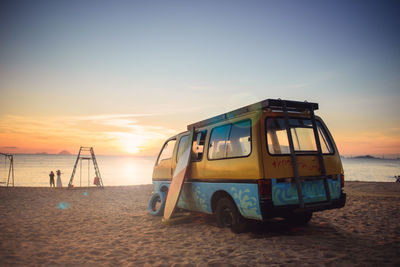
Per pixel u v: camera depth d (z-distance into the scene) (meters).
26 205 10.95
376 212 7.32
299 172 4.80
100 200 12.60
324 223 6.16
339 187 5.25
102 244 5.20
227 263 3.89
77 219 7.88
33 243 5.32
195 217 7.41
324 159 5.16
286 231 5.50
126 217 8.12
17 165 163.62
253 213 4.63
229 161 5.27
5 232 6.28
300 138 5.19
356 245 4.44
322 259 3.84
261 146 4.66
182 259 4.18
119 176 81.88
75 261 4.24
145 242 5.26
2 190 17.25
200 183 6.12
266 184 4.50
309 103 5.31
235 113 5.54
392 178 80.81
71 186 19.91
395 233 5.10
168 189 7.54
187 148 6.70
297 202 4.71
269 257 4.03
